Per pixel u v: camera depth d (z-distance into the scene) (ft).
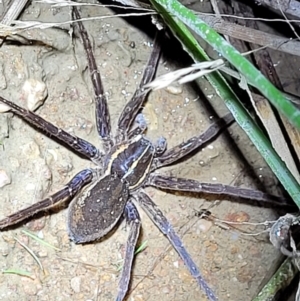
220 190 0.36
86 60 0.36
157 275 0.36
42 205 0.32
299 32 0.36
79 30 0.34
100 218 0.33
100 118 0.35
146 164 0.36
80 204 0.33
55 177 0.35
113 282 0.35
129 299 0.35
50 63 0.35
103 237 0.35
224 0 0.36
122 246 0.36
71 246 0.35
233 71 0.28
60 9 0.35
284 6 0.33
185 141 0.37
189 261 0.34
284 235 0.32
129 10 0.36
